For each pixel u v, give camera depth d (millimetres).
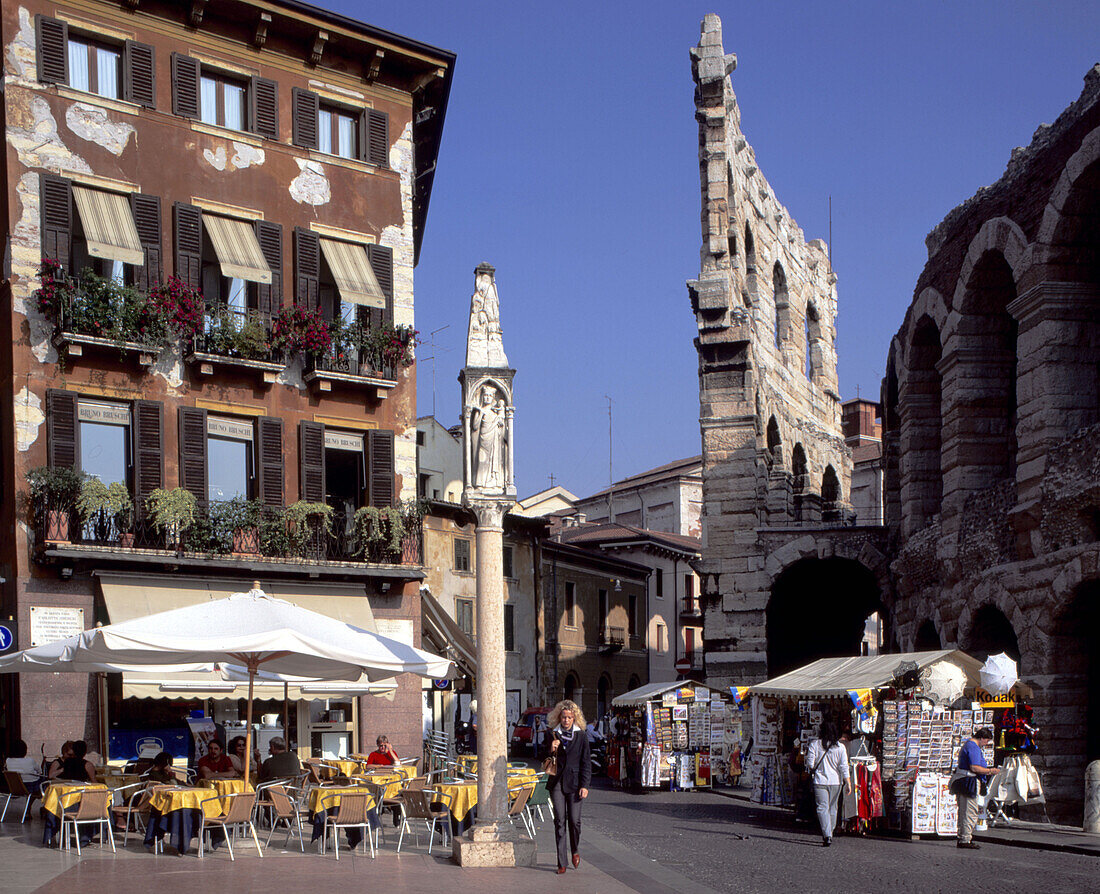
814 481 52406
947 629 32781
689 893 15008
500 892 14492
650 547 73500
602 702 67188
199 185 30547
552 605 62094
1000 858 19250
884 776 22656
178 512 28438
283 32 32094
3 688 28188
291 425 31297
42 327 27953
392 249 33438
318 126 32781
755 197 47875
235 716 30078
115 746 27906
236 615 18828
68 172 28688
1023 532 27609
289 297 31672
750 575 42719
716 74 43844
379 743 25156
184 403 29703
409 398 33312
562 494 86938
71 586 27641
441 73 34188
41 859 17297
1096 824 22719
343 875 15828
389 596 32250
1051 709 26234
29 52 28422
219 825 19000
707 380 43625
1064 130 27500
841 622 52469
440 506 53000
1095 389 26938
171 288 29188
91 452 28562
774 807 29766
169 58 30422
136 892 14016
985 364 32469
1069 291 27047
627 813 28078
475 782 19562
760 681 42188
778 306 51719
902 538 38375
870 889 15594
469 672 37875
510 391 18516
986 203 31359
